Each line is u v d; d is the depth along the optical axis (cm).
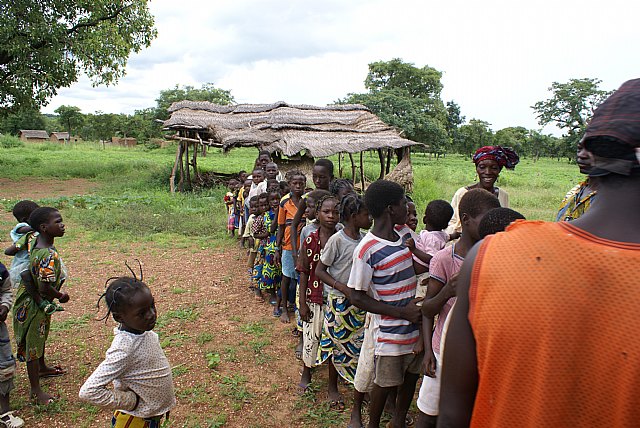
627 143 102
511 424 108
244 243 902
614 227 104
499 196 418
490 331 109
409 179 1694
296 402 395
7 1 1652
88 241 910
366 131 1709
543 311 101
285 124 1588
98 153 4066
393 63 5409
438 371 287
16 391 401
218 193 1562
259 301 621
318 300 396
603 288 98
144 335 265
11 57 1808
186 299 621
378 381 316
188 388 411
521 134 8100
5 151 3738
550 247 106
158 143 6306
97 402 245
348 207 355
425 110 5319
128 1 2028
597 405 99
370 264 309
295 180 539
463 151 7275
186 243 916
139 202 1333
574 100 6800
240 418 374
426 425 295
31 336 377
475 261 116
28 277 375
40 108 2012
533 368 103
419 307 311
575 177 3216
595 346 98
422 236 356
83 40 1861
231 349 484
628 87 111
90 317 555
